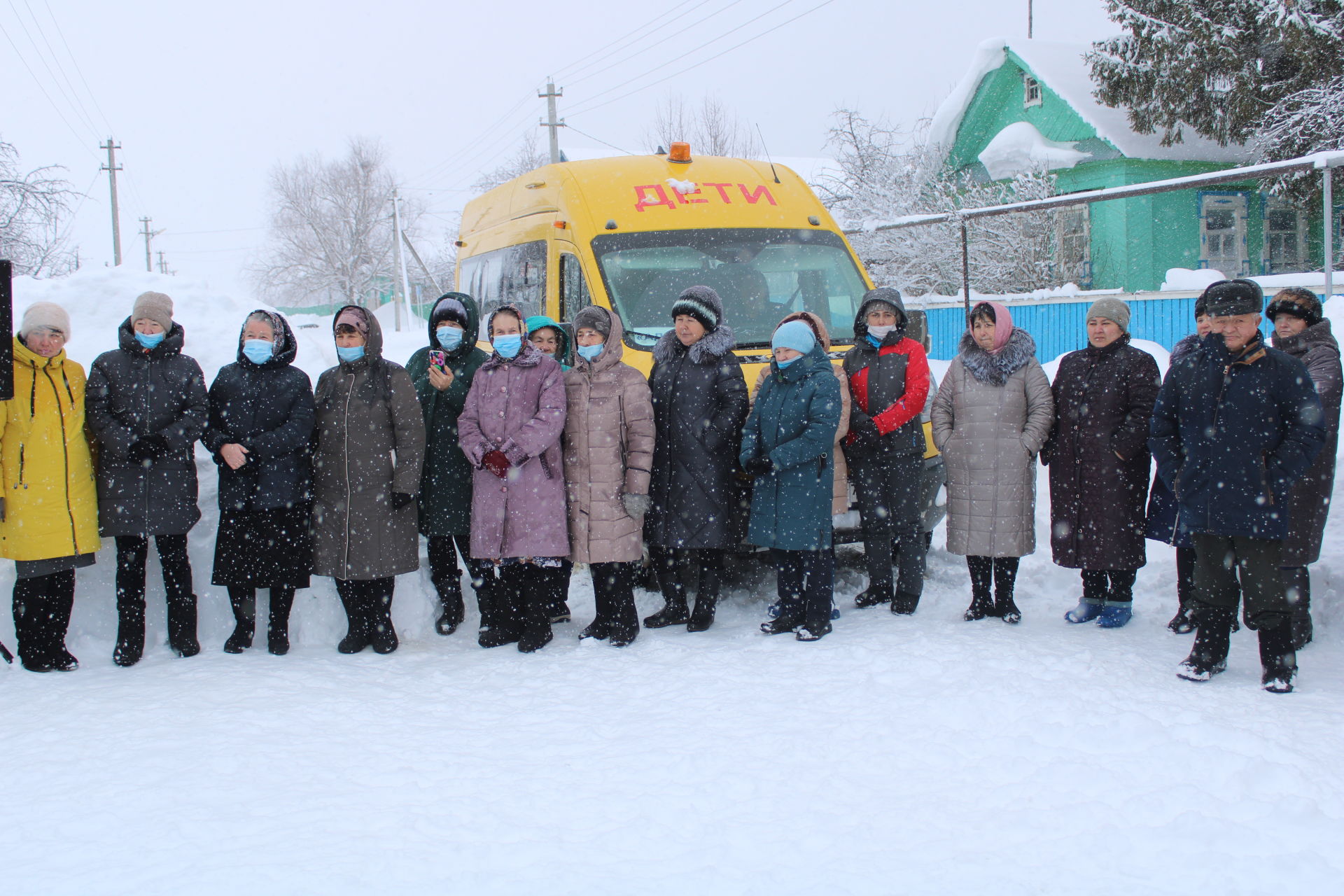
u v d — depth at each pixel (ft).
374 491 16.19
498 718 12.93
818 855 9.08
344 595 16.53
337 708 13.32
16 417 14.71
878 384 17.29
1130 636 15.89
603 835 9.52
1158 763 10.78
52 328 14.93
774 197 22.17
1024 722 11.94
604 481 16.37
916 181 61.77
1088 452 16.26
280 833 9.52
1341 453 20.16
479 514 16.21
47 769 11.03
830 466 16.29
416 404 16.38
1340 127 45.24
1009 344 16.92
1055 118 58.49
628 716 12.84
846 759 11.19
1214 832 9.21
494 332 16.42
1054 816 9.70
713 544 16.52
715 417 16.53
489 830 9.62
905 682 13.53
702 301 16.53
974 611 17.22
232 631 17.24
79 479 15.34
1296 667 13.32
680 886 8.55
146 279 20.07
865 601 18.48
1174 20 49.32
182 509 15.74
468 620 18.61
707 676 14.33
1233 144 52.34
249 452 15.79
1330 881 8.41
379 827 9.68
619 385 16.46
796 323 16.31
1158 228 54.70
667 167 22.30
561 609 18.39
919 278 58.34
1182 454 14.19
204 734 12.17
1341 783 10.12
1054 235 56.85
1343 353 23.53
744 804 10.14
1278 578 13.06
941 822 9.66
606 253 20.10
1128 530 16.11
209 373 18.86
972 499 16.92
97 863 8.94
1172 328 40.75
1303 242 56.65
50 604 15.23
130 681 14.52
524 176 24.53
